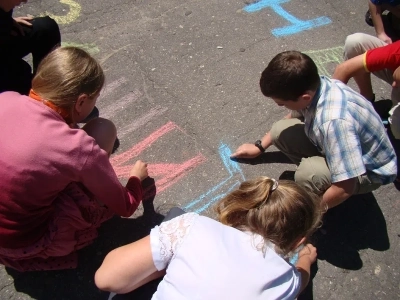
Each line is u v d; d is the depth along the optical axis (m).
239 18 3.24
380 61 2.16
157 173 2.39
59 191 1.65
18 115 1.50
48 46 2.54
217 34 3.11
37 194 1.57
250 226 1.34
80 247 1.96
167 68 2.88
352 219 2.26
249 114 2.67
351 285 2.05
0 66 2.27
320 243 2.18
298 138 2.18
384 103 2.76
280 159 2.47
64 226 1.77
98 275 1.53
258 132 2.59
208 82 2.82
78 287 2.00
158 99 2.72
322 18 3.28
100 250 2.11
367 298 2.02
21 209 1.58
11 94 1.57
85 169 1.58
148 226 2.21
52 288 1.99
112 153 2.46
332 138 1.80
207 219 1.41
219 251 1.30
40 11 3.17
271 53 3.02
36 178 1.52
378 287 2.05
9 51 2.32
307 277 1.87
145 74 2.84
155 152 2.48
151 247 1.43
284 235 1.32
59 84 1.50
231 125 2.61
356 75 2.30
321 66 2.96
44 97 1.52
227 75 2.86
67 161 1.53
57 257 1.97
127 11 3.23
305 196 1.36
